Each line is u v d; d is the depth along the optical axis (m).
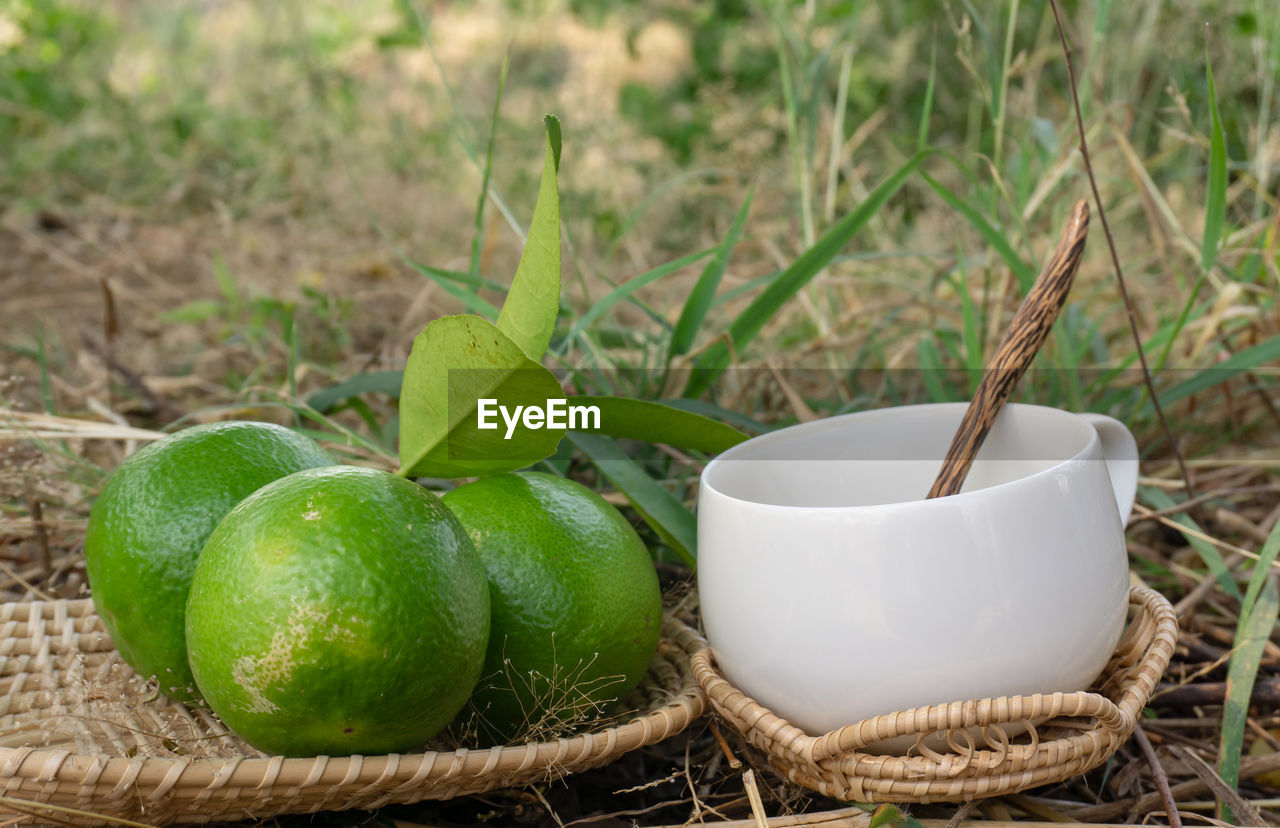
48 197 1.44
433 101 1.45
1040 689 0.47
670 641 0.55
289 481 0.48
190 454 0.51
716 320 0.95
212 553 0.47
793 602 0.47
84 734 0.50
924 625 0.46
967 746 0.47
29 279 1.25
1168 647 0.49
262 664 0.46
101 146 1.52
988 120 1.36
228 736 0.51
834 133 0.92
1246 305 0.76
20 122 1.53
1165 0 1.01
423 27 0.72
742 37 1.47
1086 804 0.53
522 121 1.42
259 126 1.47
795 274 0.66
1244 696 0.53
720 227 1.20
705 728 0.56
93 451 0.78
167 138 1.52
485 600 0.48
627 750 0.49
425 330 0.49
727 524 0.49
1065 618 0.47
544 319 0.50
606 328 0.78
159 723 0.51
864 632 0.46
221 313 1.05
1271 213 0.86
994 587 0.46
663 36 1.71
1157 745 0.55
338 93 1.51
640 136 1.42
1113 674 0.50
